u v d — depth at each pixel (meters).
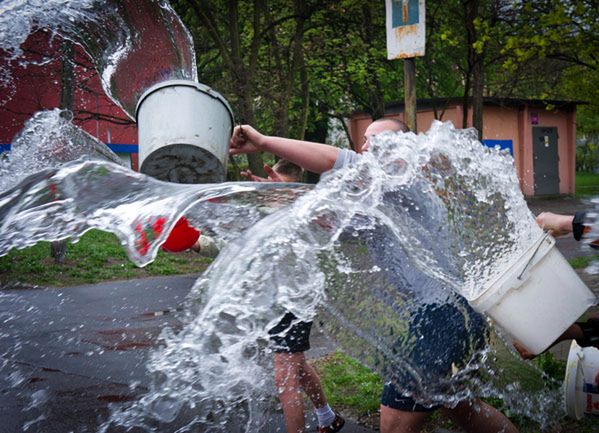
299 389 3.96
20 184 2.85
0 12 3.85
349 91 21.86
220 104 3.39
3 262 12.80
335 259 3.24
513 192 3.16
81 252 14.19
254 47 16.39
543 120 29.27
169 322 8.09
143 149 3.32
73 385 5.64
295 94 19.06
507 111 28.48
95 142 3.95
